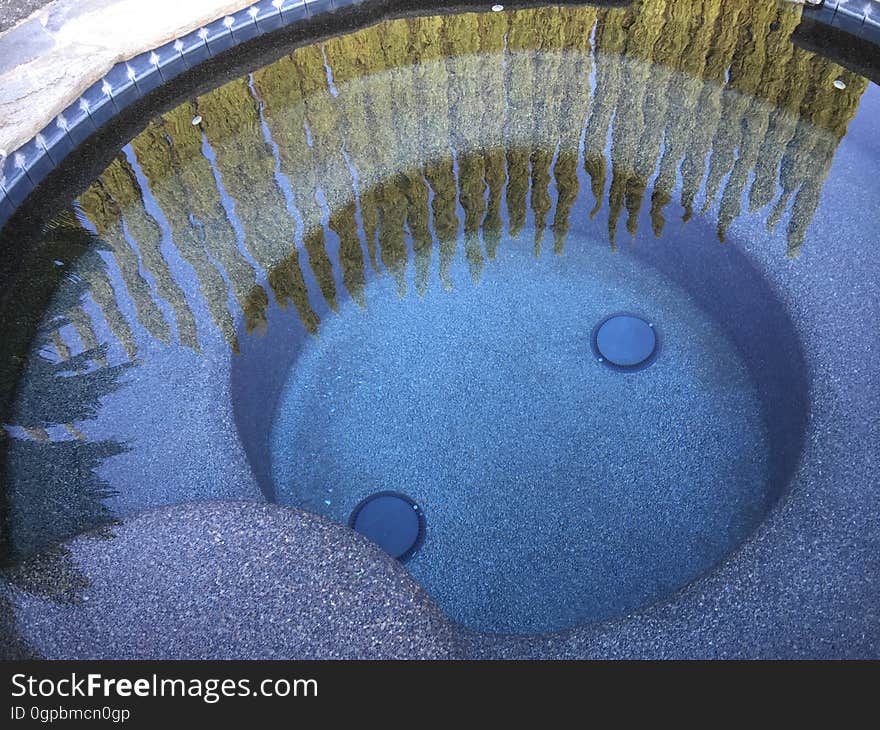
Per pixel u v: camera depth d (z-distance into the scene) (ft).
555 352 7.57
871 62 8.25
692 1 8.60
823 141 7.75
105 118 7.92
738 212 7.27
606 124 8.18
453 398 7.32
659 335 7.59
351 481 6.85
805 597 4.78
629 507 6.59
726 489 6.56
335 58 8.66
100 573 5.12
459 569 6.37
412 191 8.05
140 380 6.44
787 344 6.43
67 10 8.32
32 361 6.49
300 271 7.51
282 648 4.74
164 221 7.43
